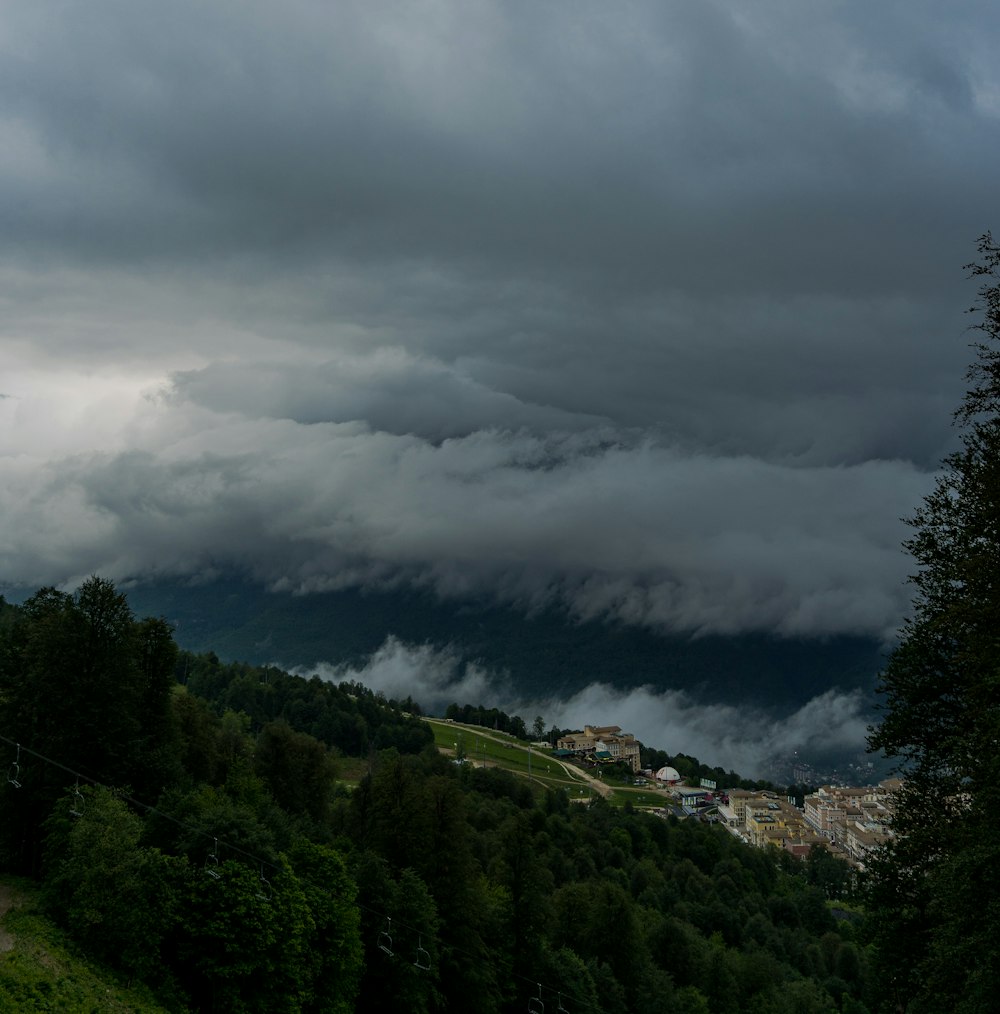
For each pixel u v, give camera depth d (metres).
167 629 78.38
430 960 61.53
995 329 29.86
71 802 54.97
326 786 93.00
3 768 63.47
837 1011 109.00
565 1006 76.69
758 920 141.50
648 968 93.56
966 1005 24.81
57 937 48.09
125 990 46.22
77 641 65.44
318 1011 56.59
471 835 122.94
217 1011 50.25
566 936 94.50
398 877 70.69
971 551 30.62
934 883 27.41
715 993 101.25
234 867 52.91
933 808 33.38
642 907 128.50
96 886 48.75
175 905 50.44
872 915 35.59
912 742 34.81
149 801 68.38
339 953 57.94
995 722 26.12
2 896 55.78
